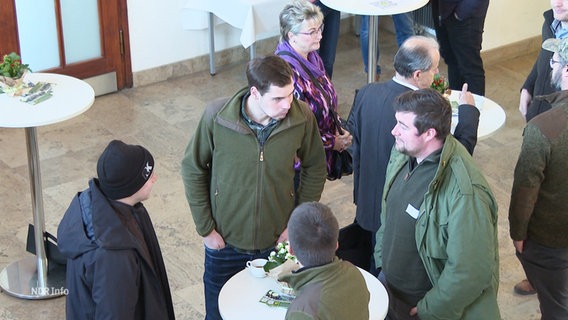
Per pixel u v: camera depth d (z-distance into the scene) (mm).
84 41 5934
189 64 6496
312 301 2348
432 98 2865
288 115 3104
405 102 2887
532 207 3314
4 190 4945
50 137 5527
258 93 2971
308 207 2447
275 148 3119
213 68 6504
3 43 5582
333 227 2410
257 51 6871
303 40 3779
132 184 2715
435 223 2889
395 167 3119
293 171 3238
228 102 3111
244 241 3291
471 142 3451
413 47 3396
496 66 6828
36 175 3957
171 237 4590
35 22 5656
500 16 6711
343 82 6484
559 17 4090
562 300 3512
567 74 3408
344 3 4980
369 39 5352
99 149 5418
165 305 2904
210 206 3318
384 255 3152
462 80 5684
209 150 3195
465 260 2807
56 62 5879
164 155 5383
